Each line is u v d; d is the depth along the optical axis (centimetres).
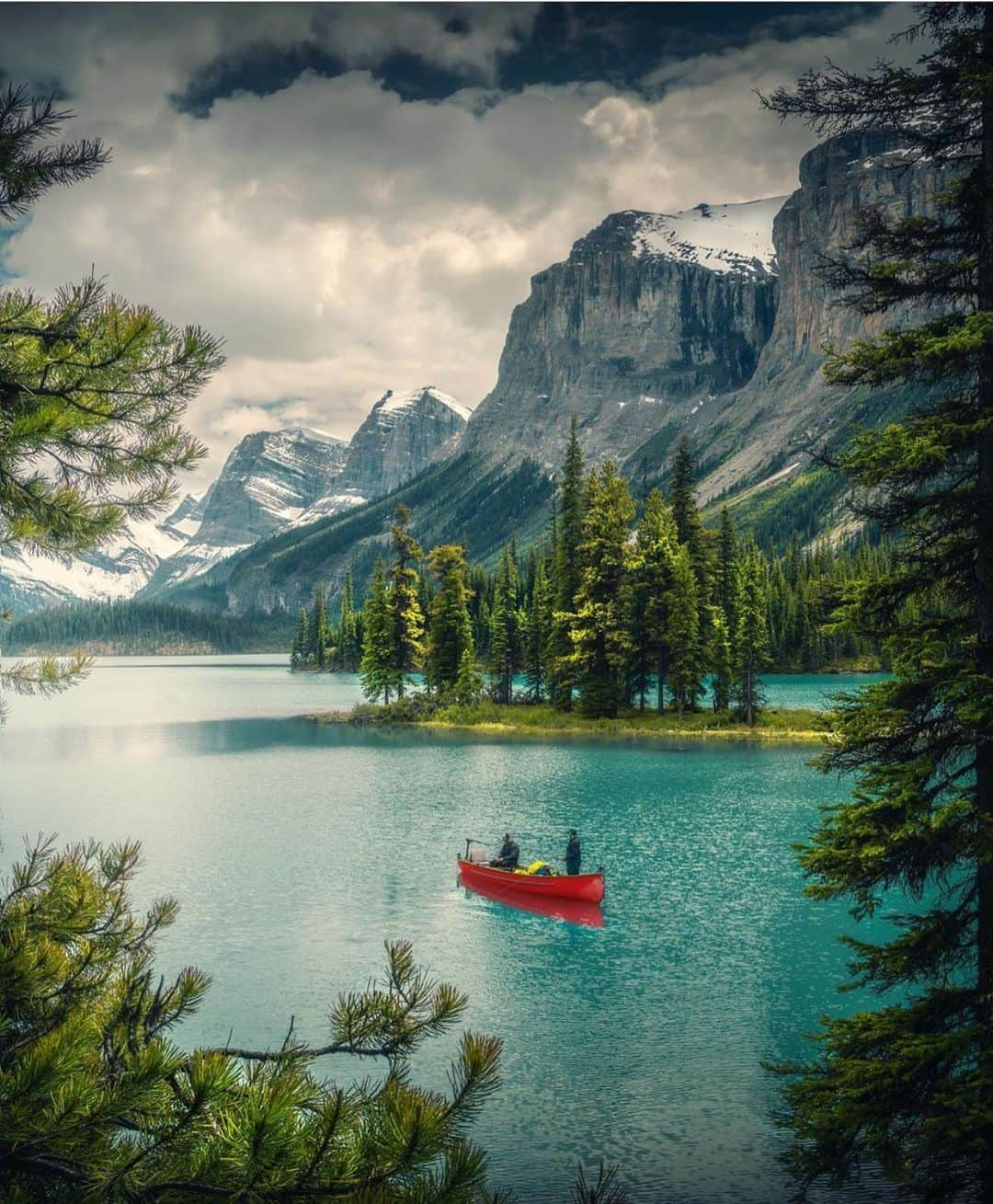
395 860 4231
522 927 3241
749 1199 1636
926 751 1380
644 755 7406
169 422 743
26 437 694
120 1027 710
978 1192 1418
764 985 2706
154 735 9631
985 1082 1176
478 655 15338
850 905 3462
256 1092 619
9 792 6138
